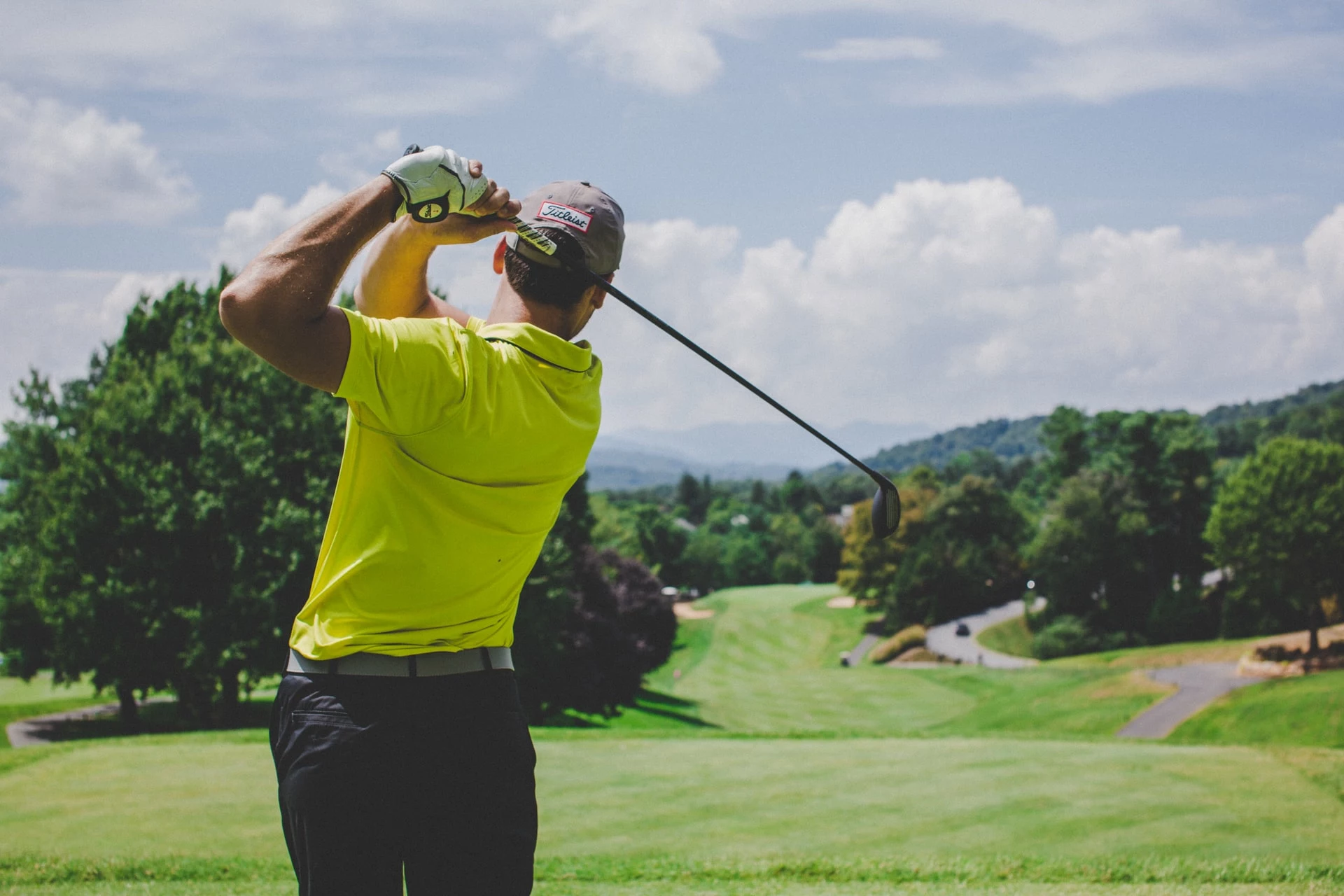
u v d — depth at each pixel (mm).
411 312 2404
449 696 2029
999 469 179750
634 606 45906
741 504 152250
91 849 8625
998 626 78750
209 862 8031
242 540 24719
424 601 1993
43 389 30750
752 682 64938
